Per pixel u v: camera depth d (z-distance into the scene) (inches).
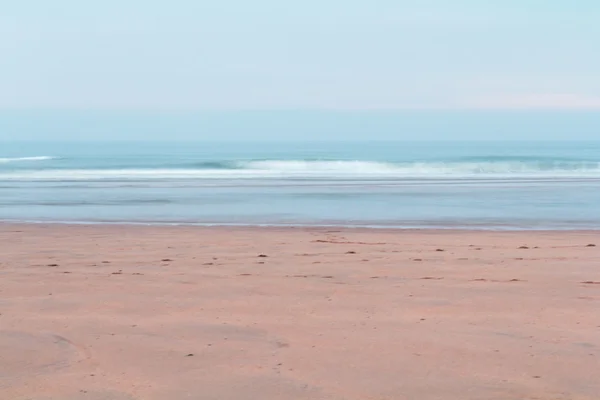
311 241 573.6
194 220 775.7
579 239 593.0
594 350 222.4
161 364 209.9
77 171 1734.7
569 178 1526.8
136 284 353.7
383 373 199.6
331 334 246.4
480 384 189.9
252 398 179.6
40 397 180.9
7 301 308.3
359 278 374.9
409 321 267.3
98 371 203.6
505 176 1609.3
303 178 1531.7
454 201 998.4
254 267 417.4
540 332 247.3
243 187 1259.2
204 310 289.6
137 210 881.5
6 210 880.3
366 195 1096.2
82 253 491.5
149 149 4672.7
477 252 495.5
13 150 4446.4
